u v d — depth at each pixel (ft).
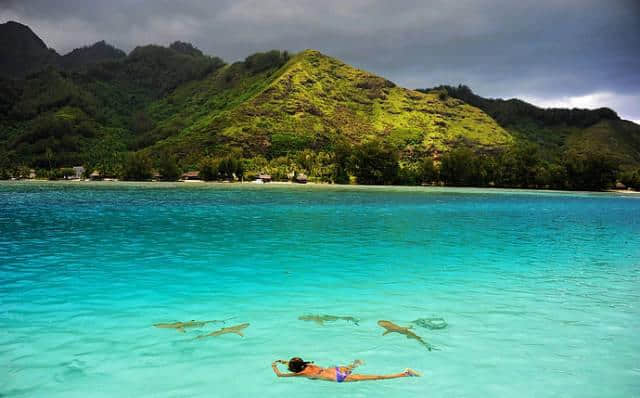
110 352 29.45
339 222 106.73
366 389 25.30
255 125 633.20
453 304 41.37
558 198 257.34
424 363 28.78
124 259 58.90
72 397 23.58
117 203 155.12
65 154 654.12
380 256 63.93
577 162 418.92
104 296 41.83
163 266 54.90
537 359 29.66
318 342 31.83
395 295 43.83
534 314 38.81
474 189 370.94
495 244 77.00
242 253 64.44
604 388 25.84
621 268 57.98
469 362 29.07
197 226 94.63
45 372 26.40
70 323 34.60
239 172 452.76
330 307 39.63
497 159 451.12
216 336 32.50
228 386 25.22
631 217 134.00
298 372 27.04
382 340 32.37
